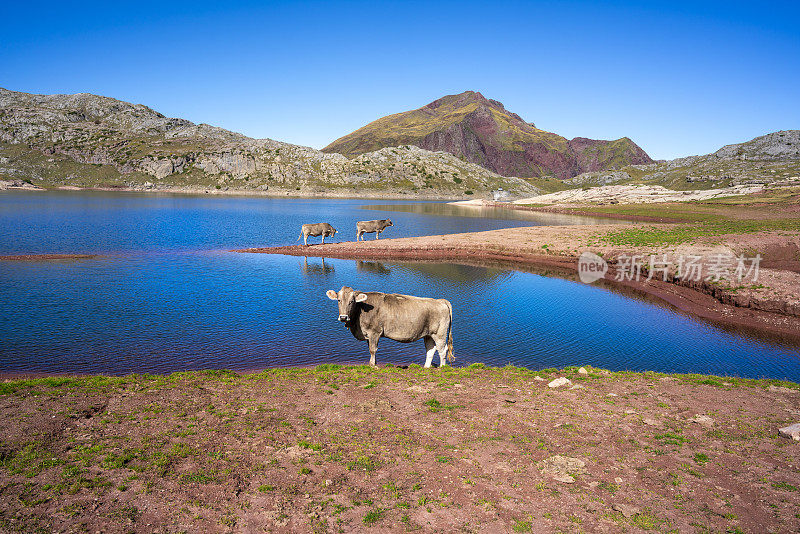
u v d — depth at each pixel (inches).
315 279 1379.2
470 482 300.0
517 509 272.5
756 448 353.1
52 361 689.6
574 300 1200.8
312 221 3425.2
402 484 298.5
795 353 816.3
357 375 544.7
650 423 397.4
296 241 2276.1
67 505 263.9
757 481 304.2
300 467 316.8
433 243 2070.6
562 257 1834.4
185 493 281.7
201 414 404.8
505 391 482.6
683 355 798.5
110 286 1206.9
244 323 911.7
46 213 3503.9
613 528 255.0
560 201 6555.1
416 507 273.6
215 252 1859.0
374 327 591.2
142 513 260.7
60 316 920.9
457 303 1145.4
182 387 483.5
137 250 1850.4
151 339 803.4
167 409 413.1
